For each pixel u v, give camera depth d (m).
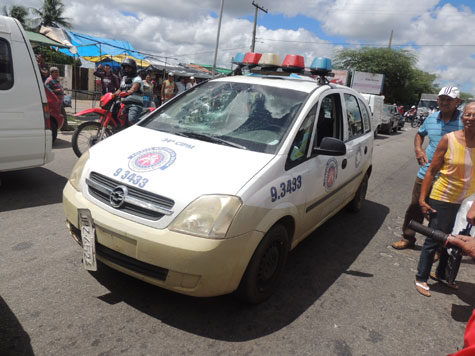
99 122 6.92
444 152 3.35
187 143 3.09
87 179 2.86
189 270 2.41
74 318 2.62
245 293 2.78
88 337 2.46
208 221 2.42
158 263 2.44
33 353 2.28
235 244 2.47
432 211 3.46
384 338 2.80
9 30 4.51
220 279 2.49
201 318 2.77
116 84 12.80
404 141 18.34
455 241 1.95
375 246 4.51
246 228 2.53
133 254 2.51
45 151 4.98
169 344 2.47
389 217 5.68
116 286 3.04
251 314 2.88
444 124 3.96
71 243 3.71
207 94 3.89
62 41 14.41
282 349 2.54
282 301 3.11
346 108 4.39
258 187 2.65
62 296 2.85
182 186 2.54
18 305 2.70
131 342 2.45
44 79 9.56
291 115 3.36
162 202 2.51
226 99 3.71
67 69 23.83
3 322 2.51
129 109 6.84
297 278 3.53
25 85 4.66
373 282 3.63
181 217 2.44
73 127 10.46
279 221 3.00
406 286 3.63
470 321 1.38
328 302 3.18
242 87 3.82
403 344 2.76
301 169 3.18
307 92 3.67
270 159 2.92
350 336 2.77
